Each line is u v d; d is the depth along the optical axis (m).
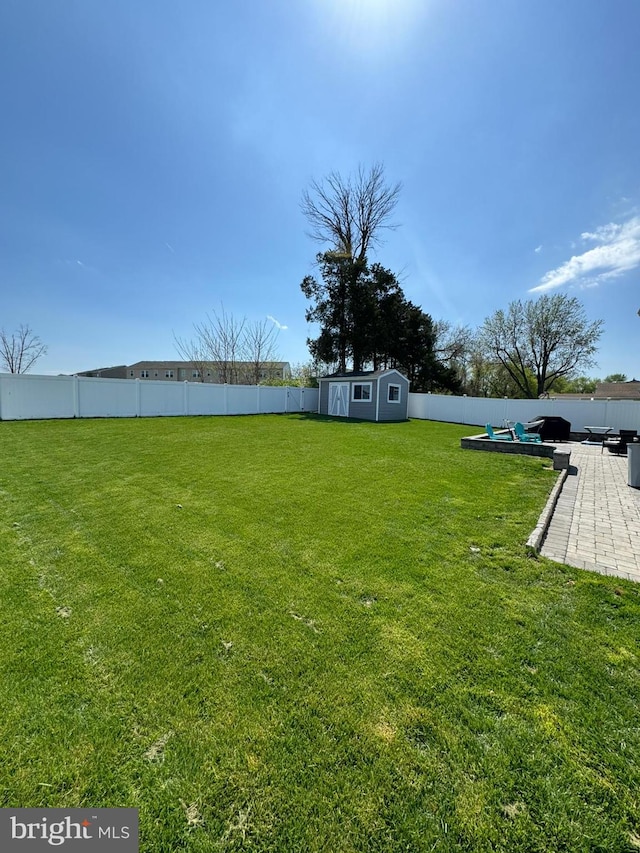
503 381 33.22
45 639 2.31
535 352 28.75
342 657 2.20
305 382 27.45
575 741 1.70
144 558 3.38
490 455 8.88
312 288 23.98
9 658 2.14
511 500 5.32
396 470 7.03
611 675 2.10
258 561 3.35
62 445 8.95
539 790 1.49
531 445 8.95
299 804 1.43
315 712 1.83
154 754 1.62
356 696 1.92
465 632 2.44
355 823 1.37
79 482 5.80
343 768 1.56
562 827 1.37
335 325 23.70
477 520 4.48
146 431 11.71
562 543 4.02
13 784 1.49
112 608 2.64
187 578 3.05
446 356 32.03
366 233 24.59
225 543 3.71
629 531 4.39
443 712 1.84
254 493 5.36
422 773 1.55
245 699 1.89
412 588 2.96
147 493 5.29
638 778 1.54
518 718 1.81
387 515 4.57
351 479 6.27
